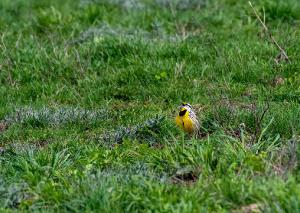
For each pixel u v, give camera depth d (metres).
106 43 16.12
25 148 11.58
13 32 18.34
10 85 15.23
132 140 11.79
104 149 11.25
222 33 16.97
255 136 10.96
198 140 11.10
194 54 15.47
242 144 10.44
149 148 10.83
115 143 11.66
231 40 16.30
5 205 9.31
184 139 11.55
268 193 8.73
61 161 10.69
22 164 10.44
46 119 13.20
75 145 11.66
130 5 19.61
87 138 12.28
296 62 14.53
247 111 12.25
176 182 9.79
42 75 15.42
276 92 13.36
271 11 17.83
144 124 12.12
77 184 9.53
